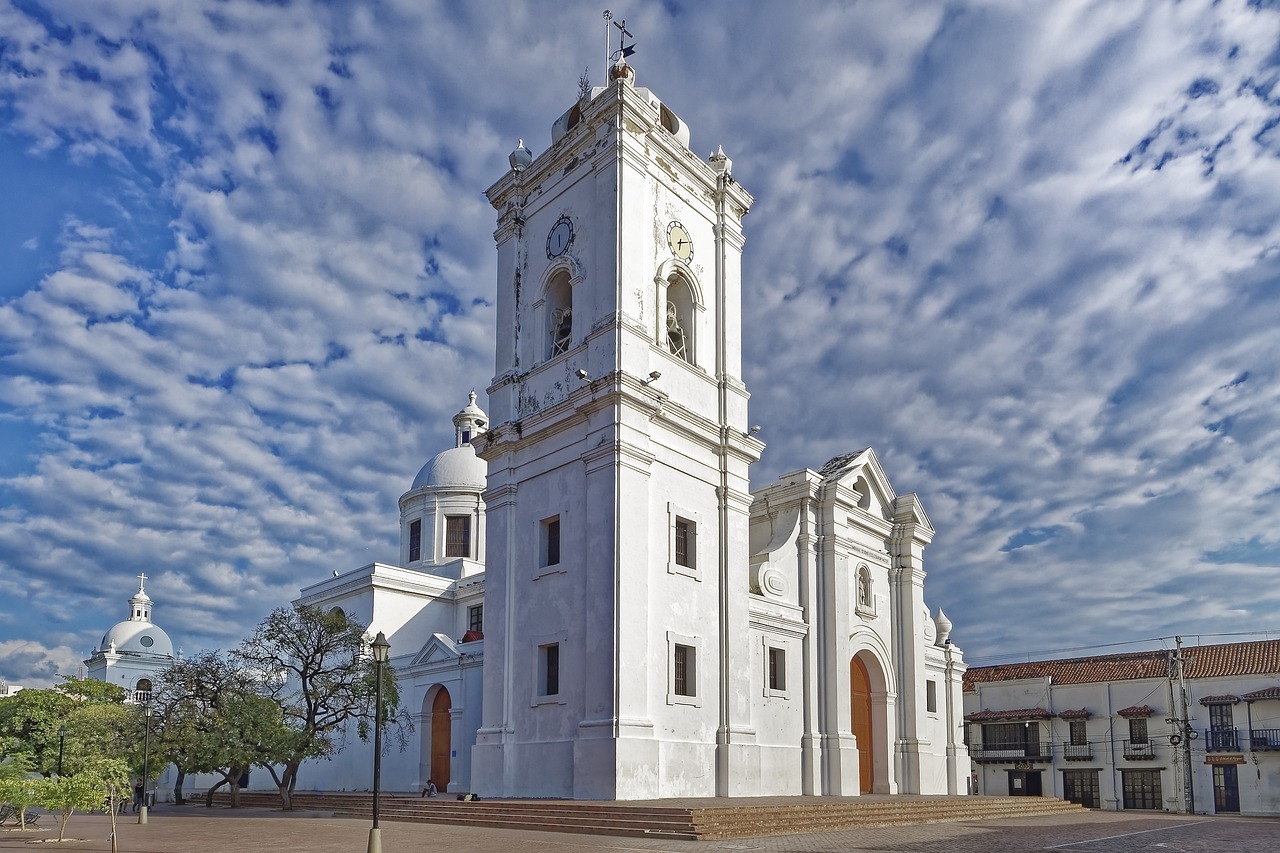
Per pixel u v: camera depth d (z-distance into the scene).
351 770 45.81
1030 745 60.34
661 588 29.31
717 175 35.41
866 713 39.97
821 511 38.28
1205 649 57.66
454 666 40.59
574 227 32.78
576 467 30.34
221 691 37.72
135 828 29.06
